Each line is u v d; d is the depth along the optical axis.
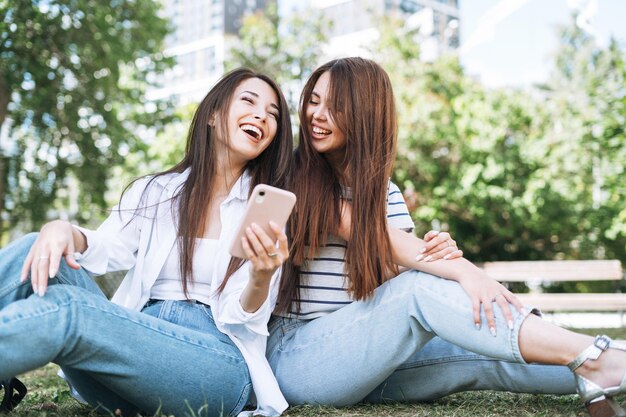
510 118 14.24
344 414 2.03
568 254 14.55
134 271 2.12
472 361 2.17
